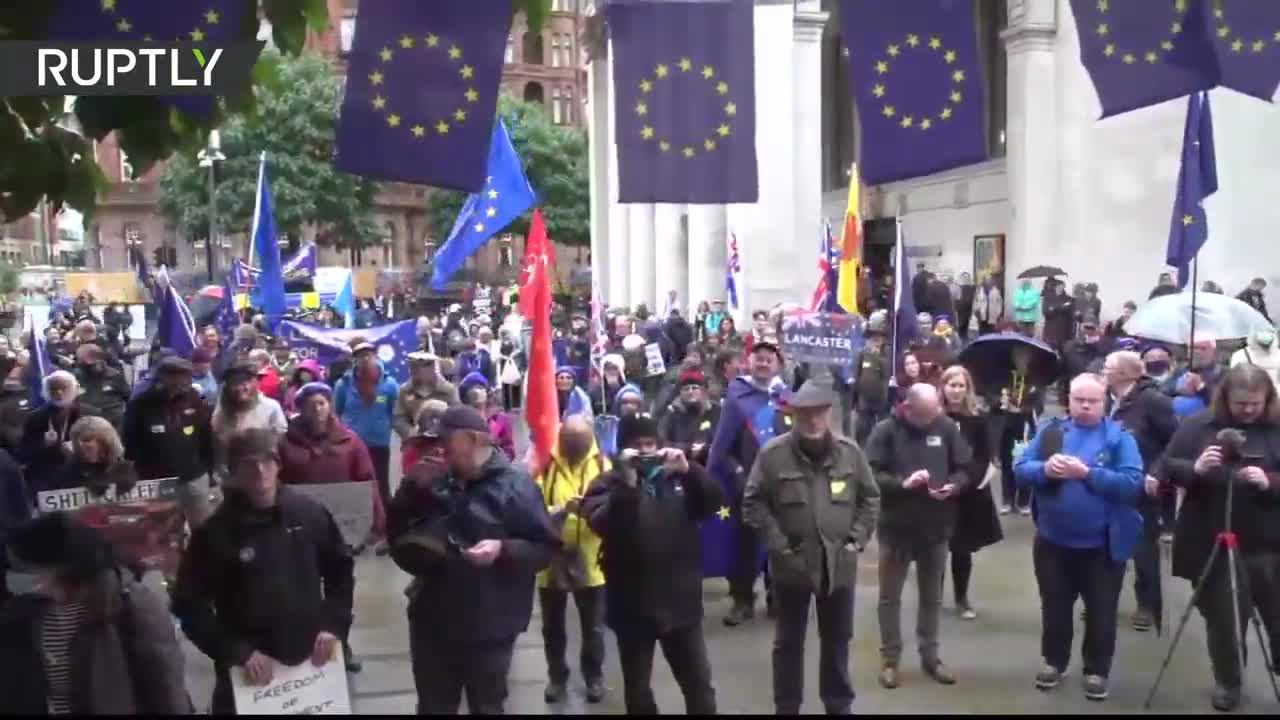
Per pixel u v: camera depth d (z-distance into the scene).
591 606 6.94
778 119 23.34
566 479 6.95
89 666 3.92
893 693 6.95
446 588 4.88
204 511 8.29
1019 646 7.92
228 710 4.63
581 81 72.81
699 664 5.60
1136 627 8.30
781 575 6.02
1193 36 6.42
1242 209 19.23
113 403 11.03
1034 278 21.98
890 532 7.11
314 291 29.17
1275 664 6.64
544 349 7.14
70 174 4.71
